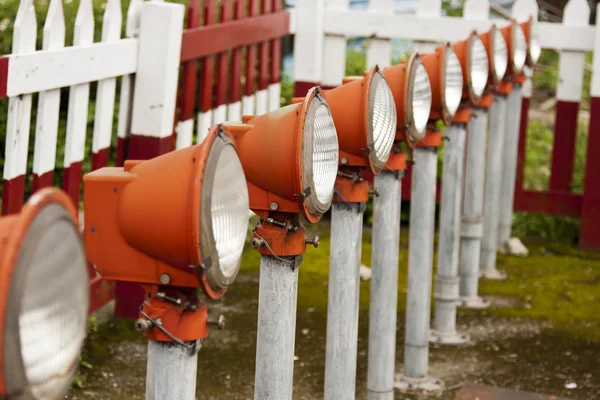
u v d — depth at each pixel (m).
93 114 7.88
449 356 6.80
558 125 10.23
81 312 2.14
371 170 4.41
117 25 6.52
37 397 1.96
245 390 5.93
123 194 2.79
